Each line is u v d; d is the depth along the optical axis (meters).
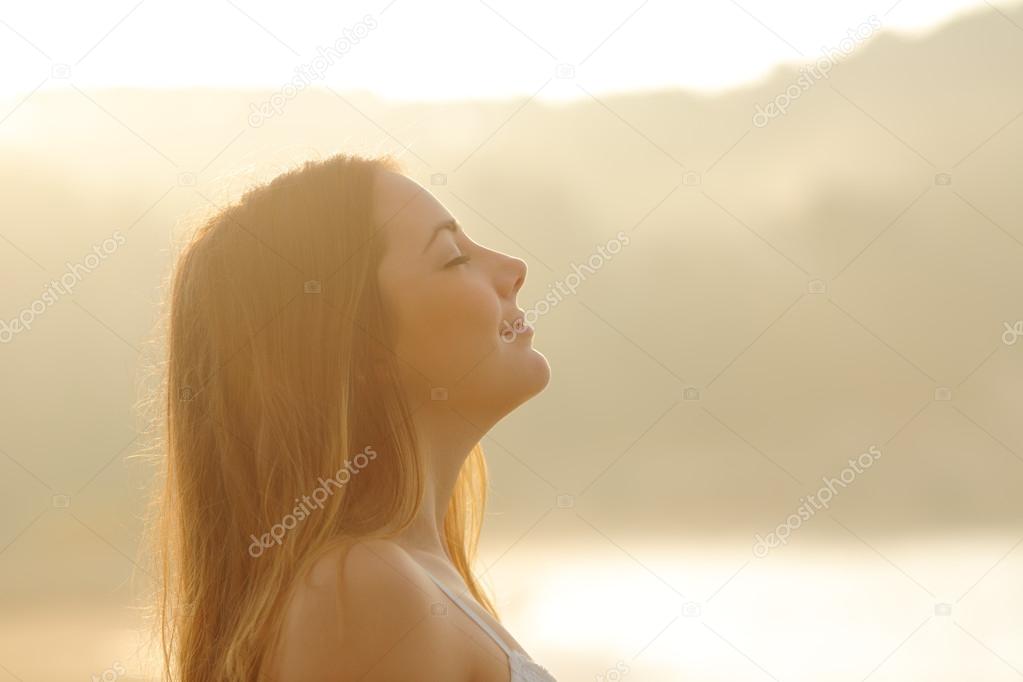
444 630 1.30
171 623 1.68
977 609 9.38
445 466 1.60
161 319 1.90
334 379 1.49
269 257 1.55
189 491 1.60
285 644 1.27
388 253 1.53
